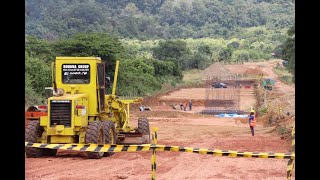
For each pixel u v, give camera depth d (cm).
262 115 4694
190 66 10825
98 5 17388
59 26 13212
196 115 5097
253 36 15288
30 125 1850
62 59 1992
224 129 3466
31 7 15175
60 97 1870
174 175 1521
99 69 2011
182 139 2716
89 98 1988
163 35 16450
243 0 19212
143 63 8238
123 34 15175
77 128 1870
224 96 6519
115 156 1909
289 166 1132
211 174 1537
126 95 6675
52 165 1688
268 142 2469
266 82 7131
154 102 6600
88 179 1438
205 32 16638
